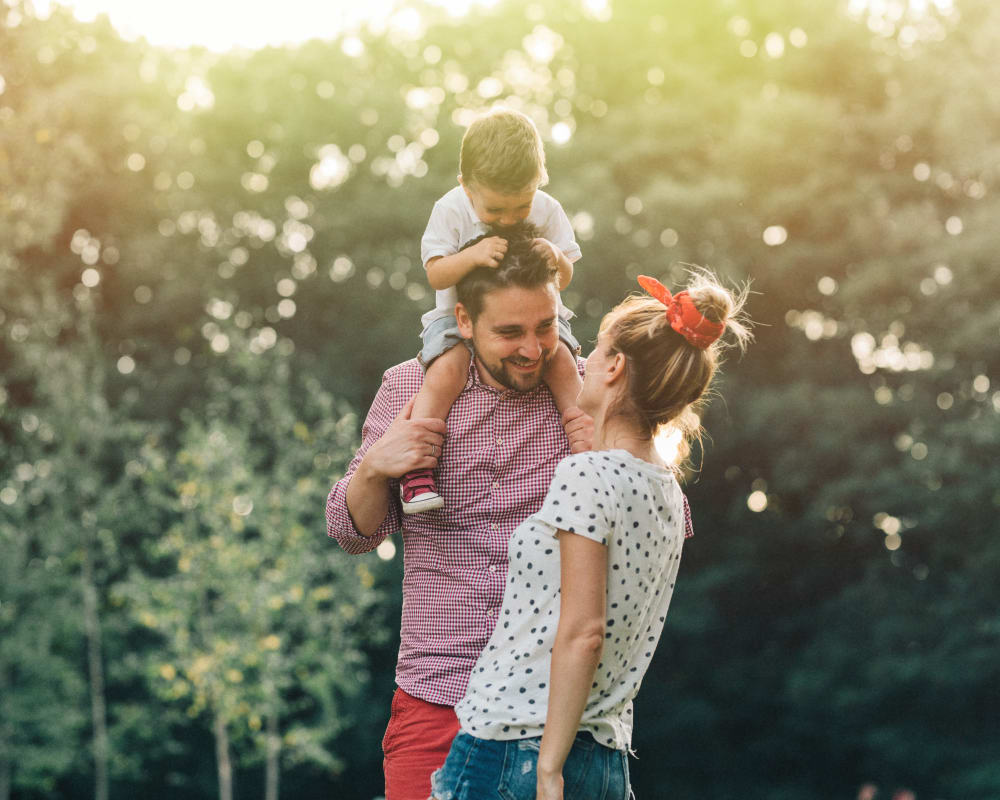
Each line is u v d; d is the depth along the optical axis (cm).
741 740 2088
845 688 1886
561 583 222
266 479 1369
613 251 1916
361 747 2002
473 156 281
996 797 1697
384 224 2064
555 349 262
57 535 1502
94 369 1595
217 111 2169
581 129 2198
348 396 1956
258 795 2033
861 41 2019
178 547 1327
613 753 231
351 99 2173
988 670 1759
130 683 1827
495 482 266
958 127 1742
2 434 1831
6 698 1537
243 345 1434
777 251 1998
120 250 2127
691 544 2109
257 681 1400
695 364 232
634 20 2233
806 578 2075
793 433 1961
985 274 1748
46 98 1295
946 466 1739
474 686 232
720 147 2028
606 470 225
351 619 1398
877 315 1930
